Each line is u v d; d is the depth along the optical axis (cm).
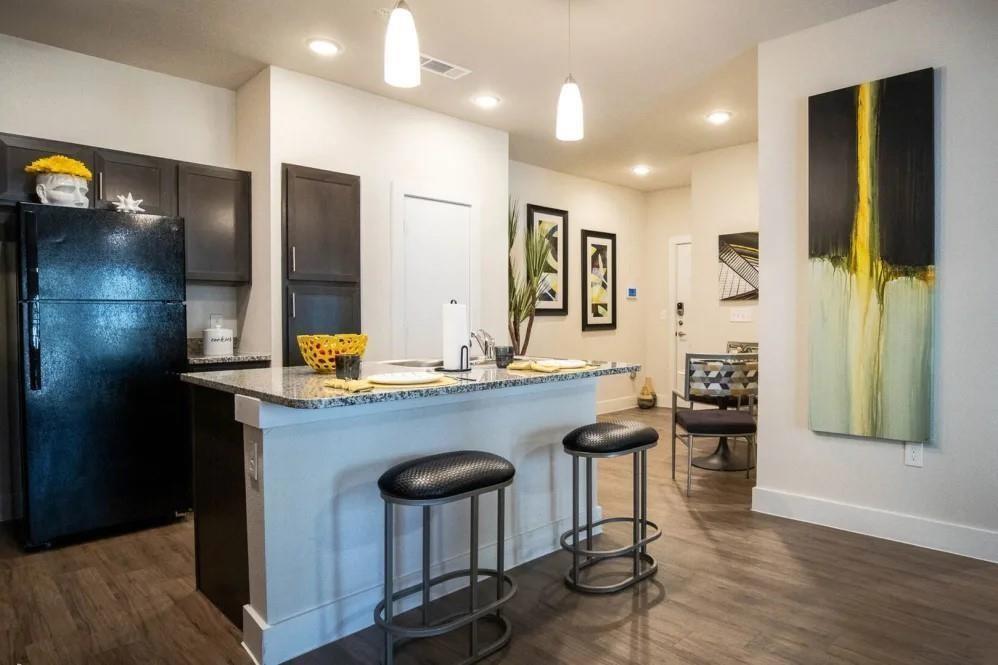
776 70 333
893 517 296
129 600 237
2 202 303
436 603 235
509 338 536
